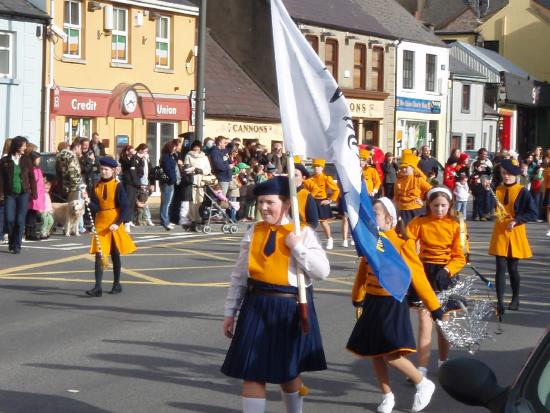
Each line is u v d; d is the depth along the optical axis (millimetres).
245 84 43062
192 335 11297
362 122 49719
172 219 25359
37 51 30828
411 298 8820
